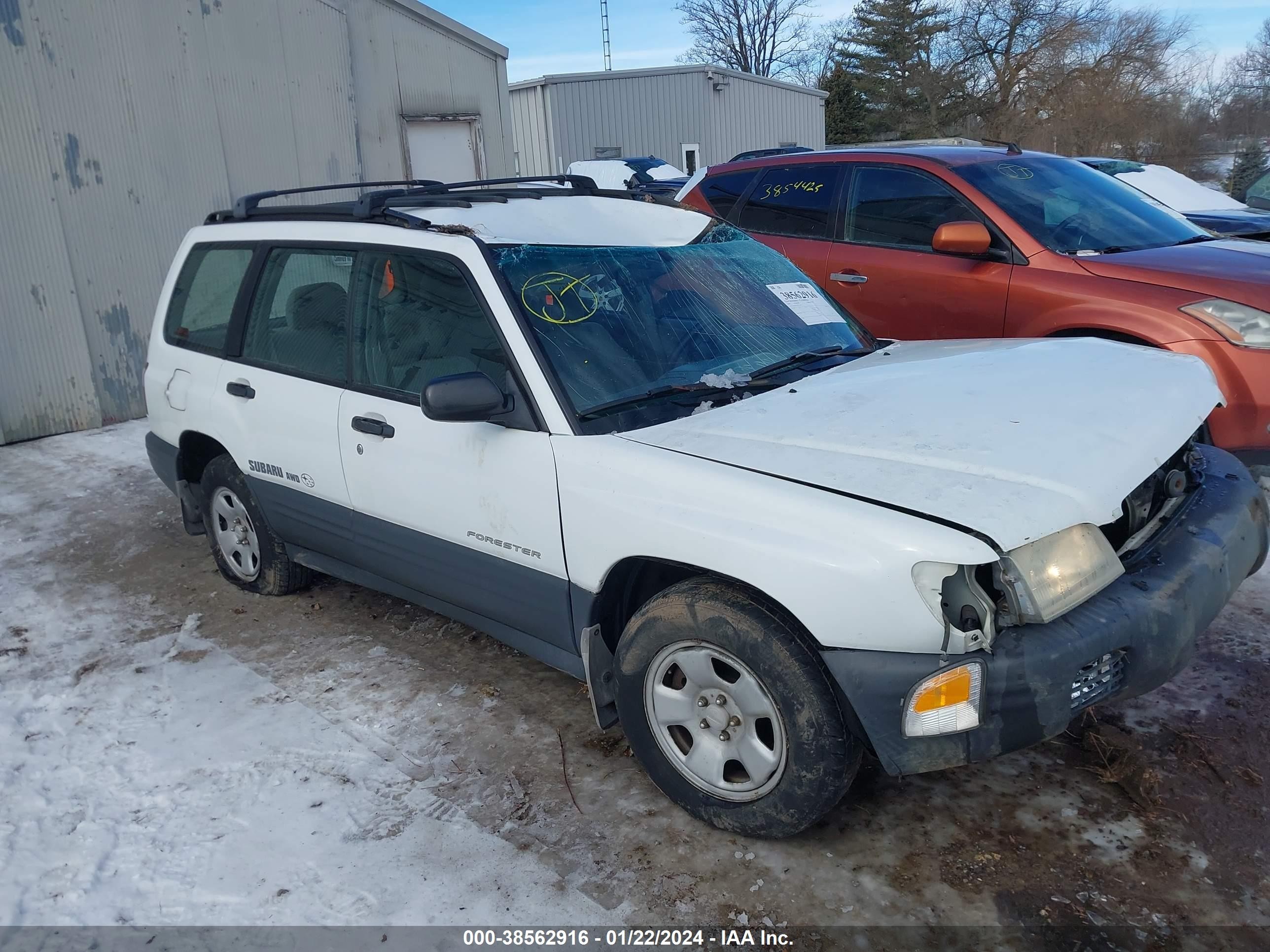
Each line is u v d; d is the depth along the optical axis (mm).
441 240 3346
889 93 46469
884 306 5723
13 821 3020
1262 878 2533
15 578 5047
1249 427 4391
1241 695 3340
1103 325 4734
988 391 3021
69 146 7941
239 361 4238
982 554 2248
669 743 2852
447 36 12461
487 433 3127
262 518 4398
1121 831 2730
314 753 3326
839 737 2484
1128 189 5934
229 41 9281
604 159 24781
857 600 2320
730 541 2512
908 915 2471
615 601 3035
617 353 3152
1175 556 2680
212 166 9188
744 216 6512
